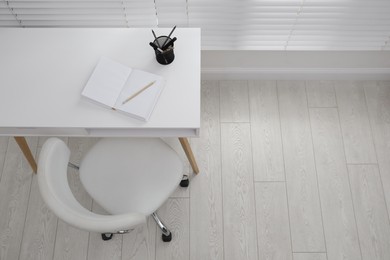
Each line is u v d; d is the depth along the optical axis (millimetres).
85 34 1628
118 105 1456
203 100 2332
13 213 2029
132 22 1991
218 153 2180
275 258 1938
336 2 1829
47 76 1542
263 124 2256
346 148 2184
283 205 2049
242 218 2020
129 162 1651
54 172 1369
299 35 2053
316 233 1985
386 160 2150
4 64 1565
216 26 1990
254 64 2291
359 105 2309
